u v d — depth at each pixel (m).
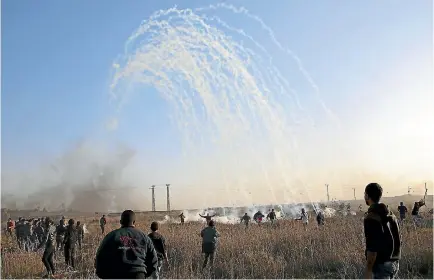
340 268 13.27
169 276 13.32
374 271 6.40
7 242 26.47
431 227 19.89
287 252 16.67
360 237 17.16
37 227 25.30
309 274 13.22
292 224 28.56
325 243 16.70
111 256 6.17
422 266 12.05
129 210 6.60
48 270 15.59
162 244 12.47
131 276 6.11
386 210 6.48
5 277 15.08
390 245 6.35
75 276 15.29
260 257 15.10
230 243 18.80
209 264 15.67
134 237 6.36
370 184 6.68
